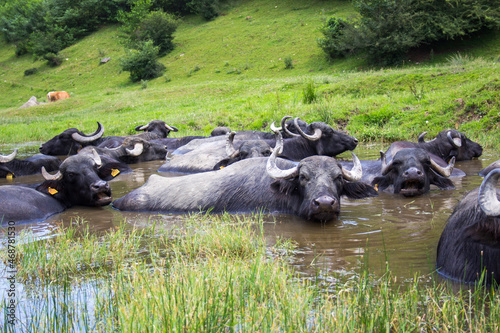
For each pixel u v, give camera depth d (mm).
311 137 10781
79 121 23688
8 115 31672
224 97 26891
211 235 5059
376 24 34656
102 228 5949
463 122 13570
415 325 3084
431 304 3385
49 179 7203
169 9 66625
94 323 3332
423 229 5285
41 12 72375
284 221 6016
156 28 54531
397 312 3221
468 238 3703
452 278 3873
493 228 3459
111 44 64062
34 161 11008
